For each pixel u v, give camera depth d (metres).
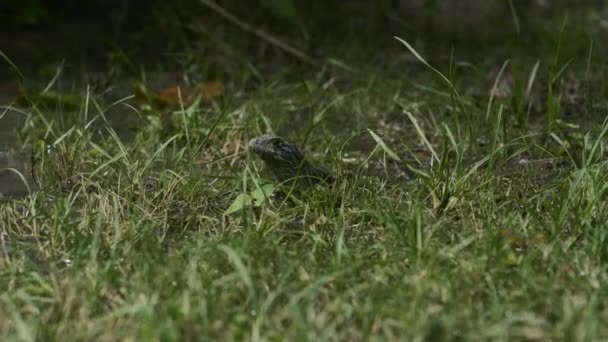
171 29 16.81
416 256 7.54
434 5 17.83
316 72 14.96
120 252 7.86
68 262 7.86
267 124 10.81
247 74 14.26
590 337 6.29
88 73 15.01
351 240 8.33
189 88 13.75
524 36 16.86
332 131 12.02
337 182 9.78
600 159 10.01
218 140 11.24
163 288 7.05
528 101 12.77
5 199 9.52
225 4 17.58
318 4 19.25
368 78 14.04
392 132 11.86
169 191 9.28
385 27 17.84
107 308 6.87
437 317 6.70
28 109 12.84
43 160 10.14
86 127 10.32
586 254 7.68
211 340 6.41
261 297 7.04
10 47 16.44
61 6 18.92
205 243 7.81
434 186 9.23
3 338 6.38
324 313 6.67
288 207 9.38
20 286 7.30
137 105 13.07
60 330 6.53
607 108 12.41
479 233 8.17
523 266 7.36
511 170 10.50
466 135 11.20
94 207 9.09
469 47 16.48
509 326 6.61
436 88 13.49
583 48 15.66
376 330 6.56
